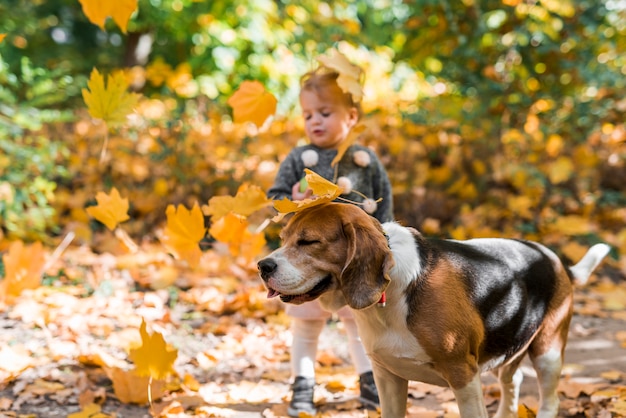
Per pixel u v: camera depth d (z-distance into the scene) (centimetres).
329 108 347
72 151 724
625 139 774
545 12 779
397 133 721
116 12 179
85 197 673
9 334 436
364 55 994
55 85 805
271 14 1147
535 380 402
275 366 418
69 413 342
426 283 256
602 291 586
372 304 243
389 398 282
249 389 373
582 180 702
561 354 307
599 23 769
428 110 772
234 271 569
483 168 678
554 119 786
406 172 660
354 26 965
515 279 283
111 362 390
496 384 388
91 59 1468
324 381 390
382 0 1129
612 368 415
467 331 257
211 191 668
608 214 705
